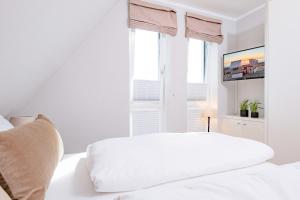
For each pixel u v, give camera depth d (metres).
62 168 1.23
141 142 1.40
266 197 0.62
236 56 3.26
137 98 3.05
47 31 1.39
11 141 0.73
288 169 0.86
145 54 3.10
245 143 1.43
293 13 2.25
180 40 3.20
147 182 0.96
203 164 1.11
